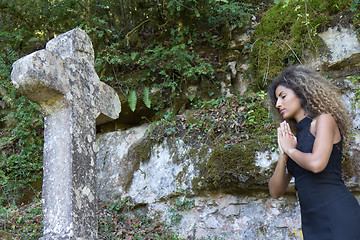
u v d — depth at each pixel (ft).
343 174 13.37
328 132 6.27
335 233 5.84
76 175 8.54
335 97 6.95
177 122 17.13
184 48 18.71
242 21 18.90
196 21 19.62
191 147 16.05
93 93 9.89
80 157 8.79
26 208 16.76
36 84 8.42
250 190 14.75
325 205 6.08
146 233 14.87
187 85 18.78
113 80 19.31
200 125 16.30
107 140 18.86
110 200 16.96
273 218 14.28
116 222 15.34
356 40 15.31
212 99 17.24
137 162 17.17
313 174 6.33
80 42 9.84
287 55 16.80
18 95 21.13
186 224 15.28
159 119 18.78
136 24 20.43
